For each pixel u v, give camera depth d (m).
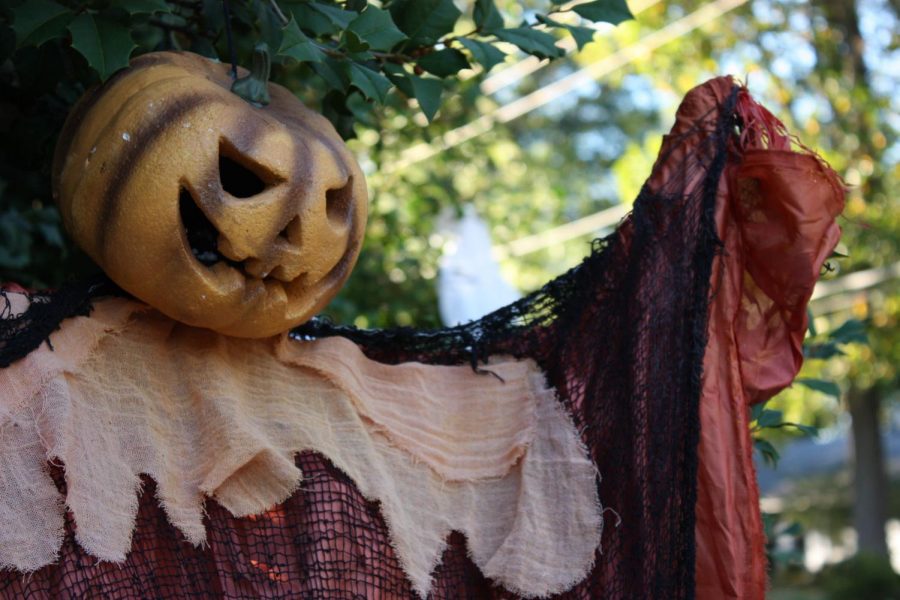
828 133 14.59
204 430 2.84
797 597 21.02
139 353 2.87
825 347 4.89
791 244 3.28
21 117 3.87
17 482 2.55
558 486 3.15
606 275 3.31
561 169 21.64
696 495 3.16
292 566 2.88
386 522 2.98
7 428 2.58
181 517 2.75
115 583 2.65
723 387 3.29
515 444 3.19
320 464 2.97
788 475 31.50
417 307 7.29
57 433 2.57
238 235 2.69
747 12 14.27
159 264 2.68
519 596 3.06
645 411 3.22
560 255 16.02
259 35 3.54
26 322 2.71
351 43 3.16
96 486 2.64
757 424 4.43
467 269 7.05
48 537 2.55
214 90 2.80
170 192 2.66
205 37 3.91
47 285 5.29
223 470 2.77
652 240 3.30
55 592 2.58
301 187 2.76
